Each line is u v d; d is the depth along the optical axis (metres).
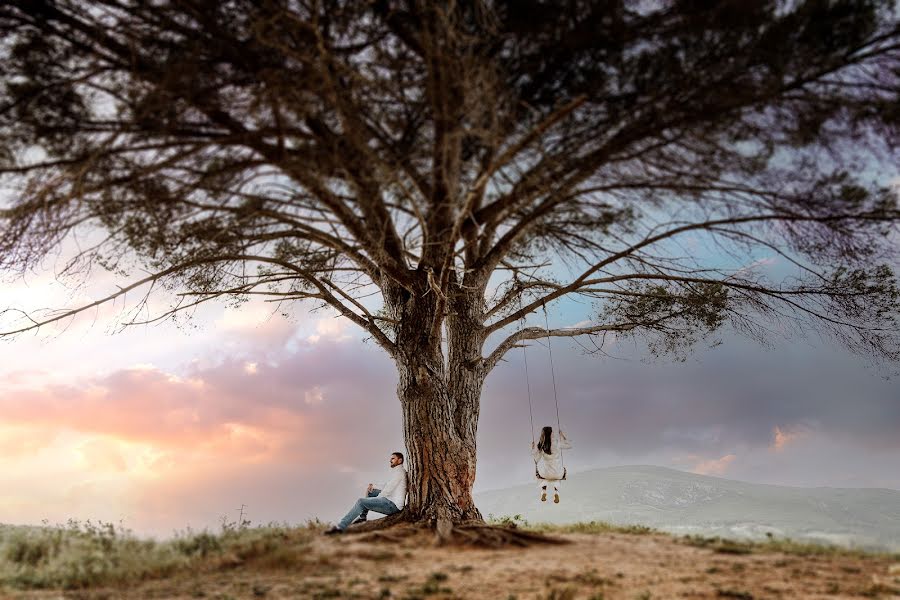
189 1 7.26
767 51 7.60
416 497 11.39
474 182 8.88
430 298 12.14
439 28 7.05
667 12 7.62
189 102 7.77
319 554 9.09
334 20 7.44
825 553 8.66
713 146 8.42
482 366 12.99
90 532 11.10
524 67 7.94
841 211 9.32
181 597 6.84
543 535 10.12
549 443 13.19
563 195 9.38
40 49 7.67
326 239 10.70
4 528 11.88
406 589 7.05
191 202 9.43
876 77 7.84
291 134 8.12
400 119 8.28
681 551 8.88
